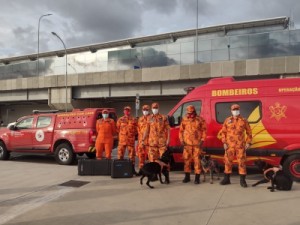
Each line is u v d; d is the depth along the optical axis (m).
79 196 7.53
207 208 6.47
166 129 9.02
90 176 9.90
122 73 41.56
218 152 9.55
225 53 41.94
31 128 13.67
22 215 6.15
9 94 52.97
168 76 38.44
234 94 9.57
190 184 8.62
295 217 5.88
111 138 10.91
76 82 45.50
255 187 8.22
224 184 8.51
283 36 38.66
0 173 10.73
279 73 32.78
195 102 10.11
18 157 15.26
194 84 37.97
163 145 8.91
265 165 8.05
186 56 44.69
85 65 58.22
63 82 46.66
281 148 8.89
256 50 40.19
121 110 52.28
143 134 9.31
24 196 7.61
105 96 44.19
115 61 50.34
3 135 14.23
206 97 9.93
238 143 8.28
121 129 10.17
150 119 9.04
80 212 6.31
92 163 9.97
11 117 66.56
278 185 7.81
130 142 10.15
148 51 47.62
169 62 45.91
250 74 33.94
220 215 6.03
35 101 55.66
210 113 9.79
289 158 8.86
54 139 13.04
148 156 9.14
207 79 37.16
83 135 12.45
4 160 14.27
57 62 59.75
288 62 32.31
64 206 6.73
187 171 8.83
